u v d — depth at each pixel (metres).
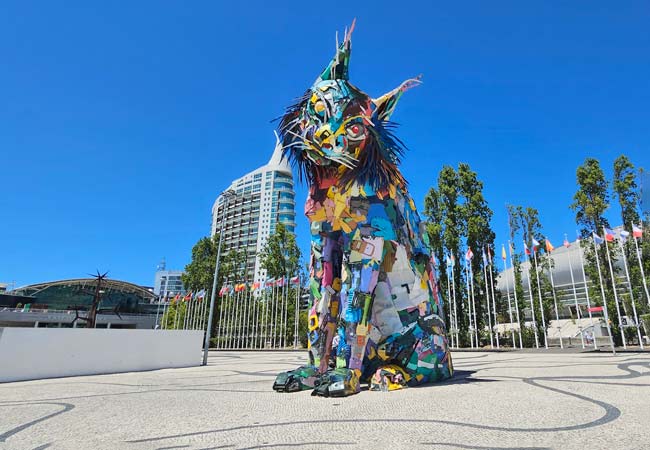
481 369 10.22
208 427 4.08
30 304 68.19
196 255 48.81
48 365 11.49
